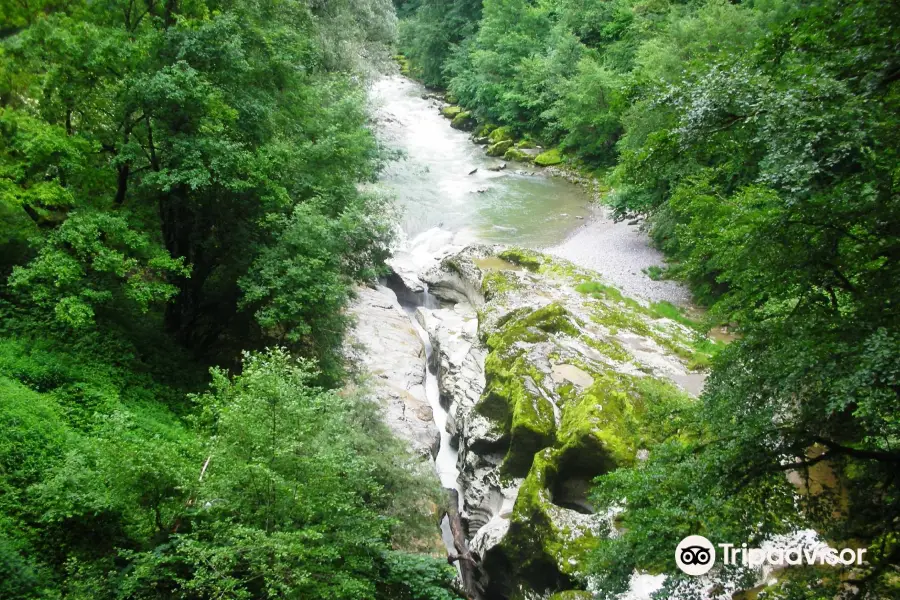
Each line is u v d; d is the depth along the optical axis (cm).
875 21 791
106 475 954
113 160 1460
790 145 736
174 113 1503
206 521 968
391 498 1416
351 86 2803
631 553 977
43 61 1530
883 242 848
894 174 779
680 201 1323
